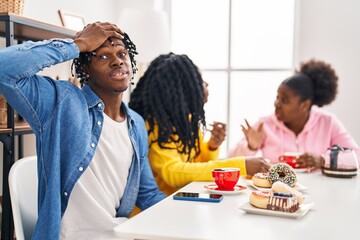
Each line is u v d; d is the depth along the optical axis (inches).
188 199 43.1
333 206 41.3
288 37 138.0
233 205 41.3
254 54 141.0
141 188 54.7
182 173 55.5
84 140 44.2
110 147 48.0
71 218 44.6
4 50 39.4
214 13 143.1
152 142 59.3
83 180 45.6
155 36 113.8
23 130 64.9
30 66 39.2
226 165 55.7
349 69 126.5
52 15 101.7
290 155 66.2
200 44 145.1
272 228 33.4
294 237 31.1
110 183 48.0
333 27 127.3
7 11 63.1
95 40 45.4
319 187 51.4
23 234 41.8
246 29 140.9
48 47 41.6
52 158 41.7
